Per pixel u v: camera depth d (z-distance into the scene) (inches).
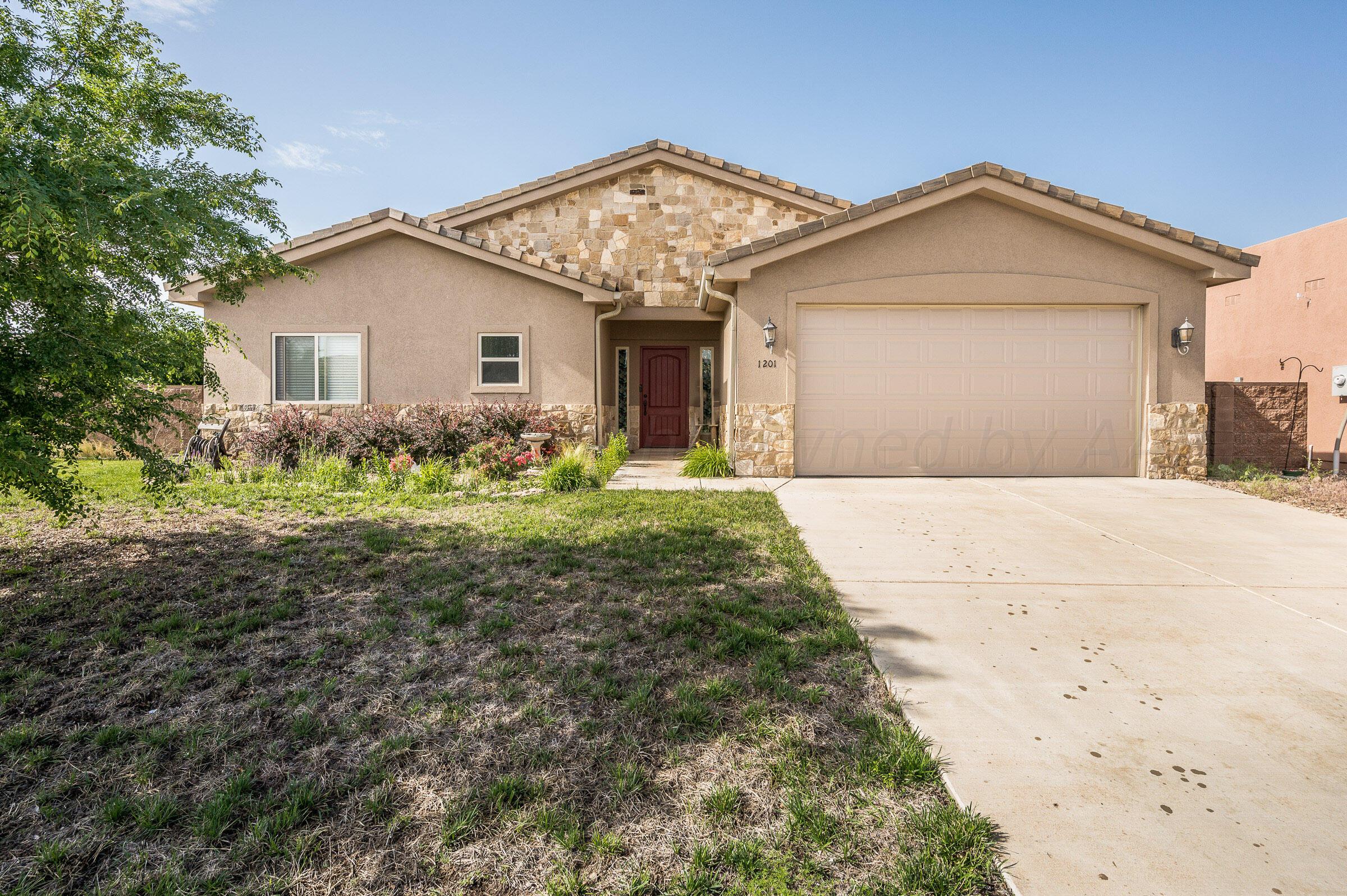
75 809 92.7
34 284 159.0
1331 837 87.4
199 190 181.6
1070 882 79.4
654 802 94.8
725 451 431.2
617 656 140.1
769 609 167.9
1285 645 151.1
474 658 139.7
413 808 93.1
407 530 248.8
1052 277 402.3
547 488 348.8
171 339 200.1
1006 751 107.5
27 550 217.3
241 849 84.7
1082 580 198.2
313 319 485.4
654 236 554.3
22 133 152.2
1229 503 322.7
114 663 136.2
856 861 83.4
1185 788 98.0
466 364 488.4
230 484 351.6
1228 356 634.2
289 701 121.6
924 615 168.4
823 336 413.4
